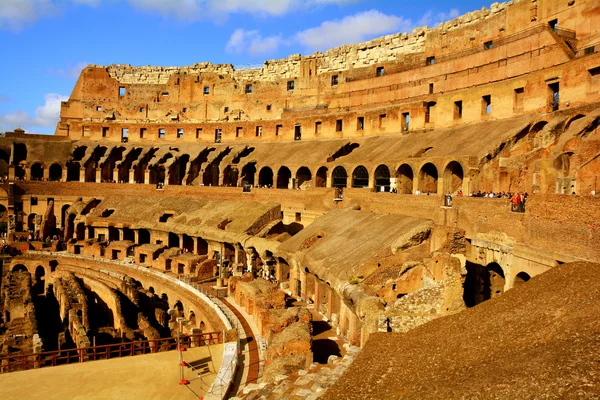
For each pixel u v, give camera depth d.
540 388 13.06
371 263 34.31
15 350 35.00
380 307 27.98
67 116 105.06
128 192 86.94
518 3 61.19
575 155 33.38
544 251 29.11
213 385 25.72
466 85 63.19
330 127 77.94
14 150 91.75
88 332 38.03
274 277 53.50
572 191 32.66
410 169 57.47
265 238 55.28
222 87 101.06
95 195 86.88
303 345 26.97
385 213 48.53
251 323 38.28
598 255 24.66
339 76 86.75
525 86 51.19
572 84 45.59
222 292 47.19
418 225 36.69
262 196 73.12
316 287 41.44
